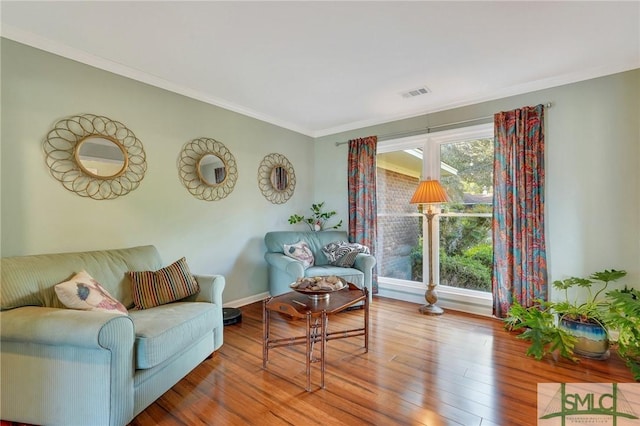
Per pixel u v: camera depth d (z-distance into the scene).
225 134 3.39
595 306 2.44
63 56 2.22
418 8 1.81
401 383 1.92
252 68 2.58
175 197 2.93
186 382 1.94
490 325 2.92
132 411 1.54
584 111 2.65
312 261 3.65
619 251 2.51
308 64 2.51
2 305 1.64
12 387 1.52
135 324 1.75
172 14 1.86
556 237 2.77
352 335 2.43
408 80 2.81
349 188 4.15
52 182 2.17
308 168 4.54
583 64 2.50
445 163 3.56
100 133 2.41
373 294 3.93
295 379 1.98
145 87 2.70
